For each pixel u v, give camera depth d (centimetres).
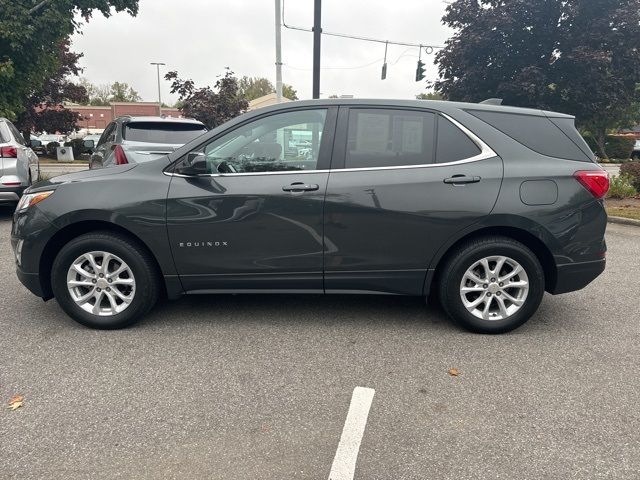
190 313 431
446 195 369
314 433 264
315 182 371
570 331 400
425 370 332
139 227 372
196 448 251
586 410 286
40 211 377
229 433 263
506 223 371
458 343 375
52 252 394
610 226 888
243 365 338
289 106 384
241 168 378
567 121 392
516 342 378
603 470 236
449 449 251
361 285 386
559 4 1091
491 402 294
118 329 393
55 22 1061
